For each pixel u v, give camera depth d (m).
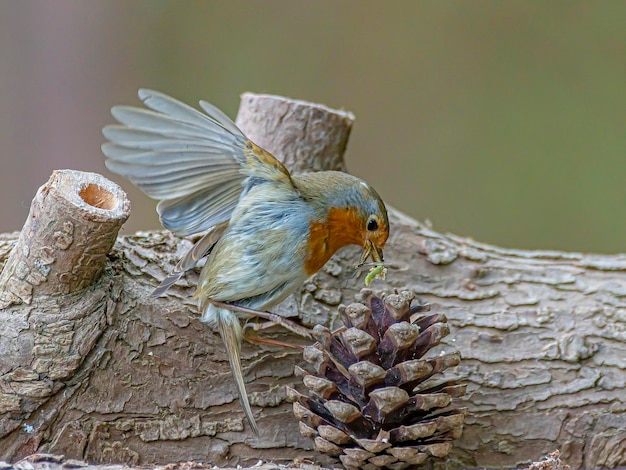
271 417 4.61
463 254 4.67
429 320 4.56
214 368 4.60
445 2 6.88
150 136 4.56
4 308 4.57
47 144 6.02
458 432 4.55
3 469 4.55
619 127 6.44
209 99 6.58
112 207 4.57
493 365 4.63
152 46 6.40
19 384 4.57
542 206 6.41
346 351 4.55
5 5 6.05
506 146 6.61
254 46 6.63
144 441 4.59
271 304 4.59
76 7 6.19
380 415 4.54
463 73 6.80
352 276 4.65
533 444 4.62
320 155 4.68
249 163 4.58
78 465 4.56
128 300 4.59
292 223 4.58
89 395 4.58
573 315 4.64
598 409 4.62
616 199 6.29
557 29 6.70
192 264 4.59
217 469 4.57
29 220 4.56
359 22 6.88
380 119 6.79
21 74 6.06
